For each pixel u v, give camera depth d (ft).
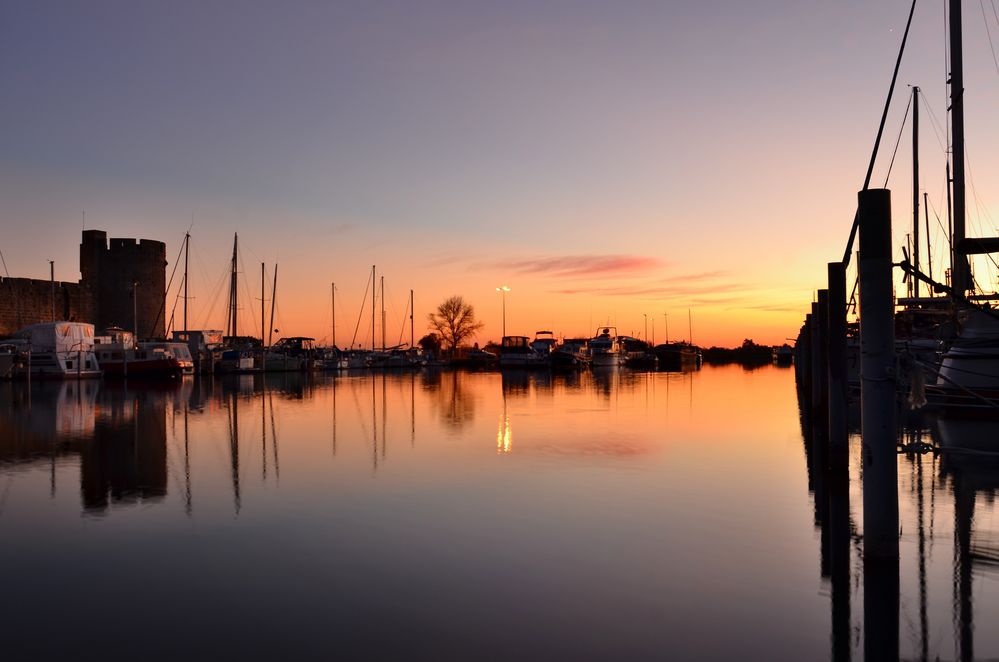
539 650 19.66
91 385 164.96
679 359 327.47
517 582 25.08
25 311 241.35
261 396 124.26
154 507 37.04
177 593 24.22
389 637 20.53
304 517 34.58
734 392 131.23
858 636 20.47
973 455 48.78
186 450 57.00
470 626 21.26
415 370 286.05
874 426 25.73
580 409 93.25
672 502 37.32
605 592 24.03
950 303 72.18
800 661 19.07
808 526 32.35
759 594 23.73
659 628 21.06
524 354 296.92
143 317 282.15
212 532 31.99
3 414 89.30
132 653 19.61
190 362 207.82
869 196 25.29
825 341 65.21
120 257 278.67
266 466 49.16
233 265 253.03
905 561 26.73
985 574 25.31
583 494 39.40
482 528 32.30
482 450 55.93
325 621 21.71
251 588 24.64
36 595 24.14
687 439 61.87
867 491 26.14
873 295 25.48
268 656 19.38
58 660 19.22
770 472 45.88
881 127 50.67
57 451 56.70
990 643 20.02
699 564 26.94
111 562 27.73
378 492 40.27
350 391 138.92
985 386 66.85
